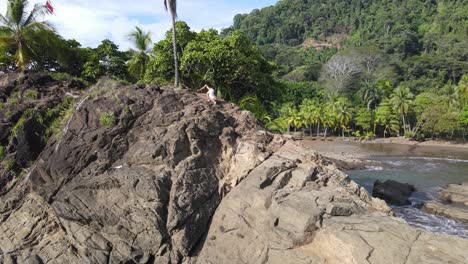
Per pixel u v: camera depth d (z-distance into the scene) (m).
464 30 132.12
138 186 15.12
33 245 15.91
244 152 16.75
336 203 13.96
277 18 190.38
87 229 15.42
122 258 14.57
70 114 19.05
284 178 15.41
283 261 12.79
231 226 14.62
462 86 75.12
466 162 48.31
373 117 79.31
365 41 148.88
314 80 117.94
